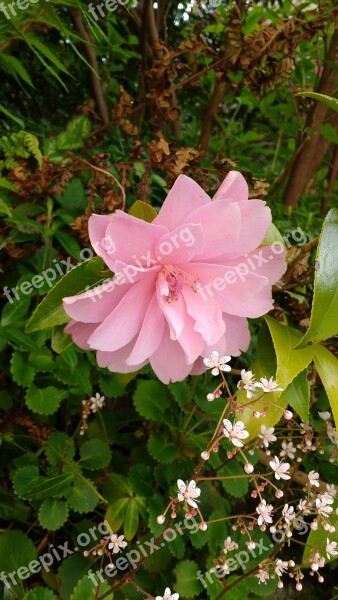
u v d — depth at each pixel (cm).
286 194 35
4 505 25
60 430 29
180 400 27
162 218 17
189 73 31
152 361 20
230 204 16
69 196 25
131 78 41
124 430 32
